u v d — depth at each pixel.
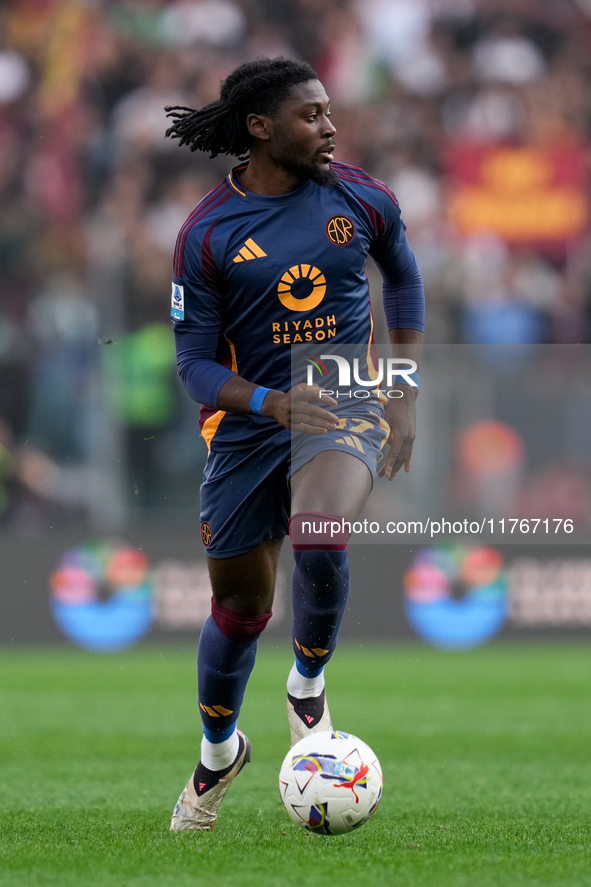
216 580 12.84
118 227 50.53
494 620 39.38
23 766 19.28
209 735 13.07
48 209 51.25
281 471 12.66
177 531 39.25
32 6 54.78
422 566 39.09
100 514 39.41
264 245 12.48
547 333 52.09
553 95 58.41
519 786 17.09
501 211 55.59
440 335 50.59
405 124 56.62
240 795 16.52
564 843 11.85
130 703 28.22
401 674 33.19
